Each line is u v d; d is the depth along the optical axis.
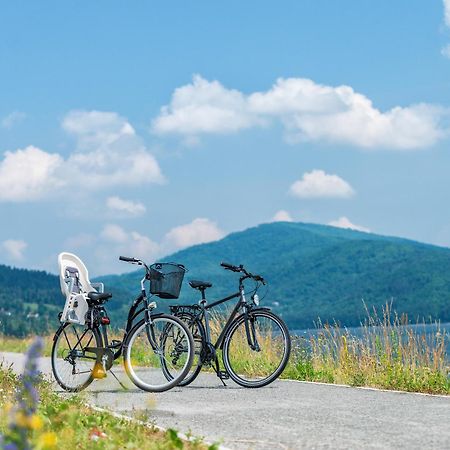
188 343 10.36
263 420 7.89
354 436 6.96
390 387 10.90
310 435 7.04
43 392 9.20
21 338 25.47
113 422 7.16
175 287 10.62
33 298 173.50
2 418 6.82
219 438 6.93
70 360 10.79
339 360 12.17
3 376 10.98
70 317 10.73
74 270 11.02
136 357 10.73
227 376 10.99
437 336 11.55
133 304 10.68
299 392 10.21
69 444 6.22
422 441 6.69
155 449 6.24
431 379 10.77
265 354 12.16
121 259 10.47
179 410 8.59
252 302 11.09
